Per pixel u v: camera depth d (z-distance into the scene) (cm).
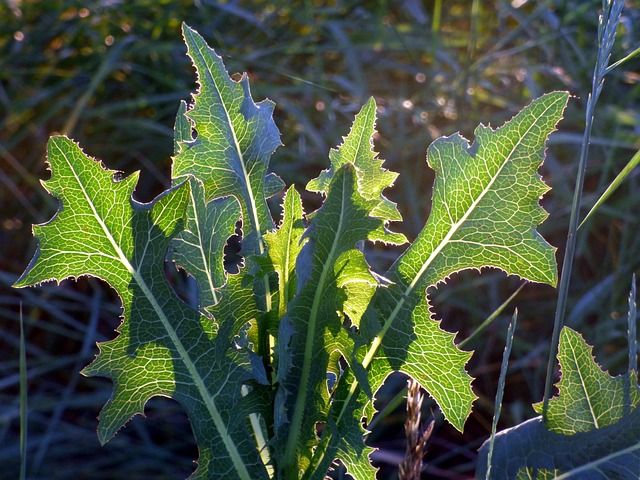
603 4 39
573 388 34
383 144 130
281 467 33
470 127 127
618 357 104
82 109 135
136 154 135
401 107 132
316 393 32
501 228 33
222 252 38
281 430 32
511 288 124
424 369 34
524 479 35
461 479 102
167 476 110
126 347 32
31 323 125
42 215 134
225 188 35
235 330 33
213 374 33
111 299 134
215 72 36
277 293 33
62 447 114
